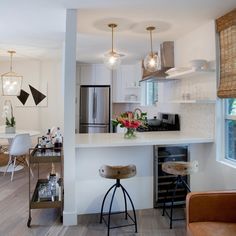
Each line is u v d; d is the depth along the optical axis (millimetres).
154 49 4789
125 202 2963
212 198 2025
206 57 3330
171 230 2707
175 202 3314
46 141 3213
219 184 3090
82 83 6520
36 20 3170
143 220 2938
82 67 6512
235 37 2807
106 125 6441
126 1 2592
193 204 2006
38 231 2668
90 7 2738
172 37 3992
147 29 3547
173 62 4281
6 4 2658
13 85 5699
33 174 4695
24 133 4664
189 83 3818
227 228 1902
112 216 3045
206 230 1865
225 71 2996
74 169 2828
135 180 3229
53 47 4785
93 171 3117
